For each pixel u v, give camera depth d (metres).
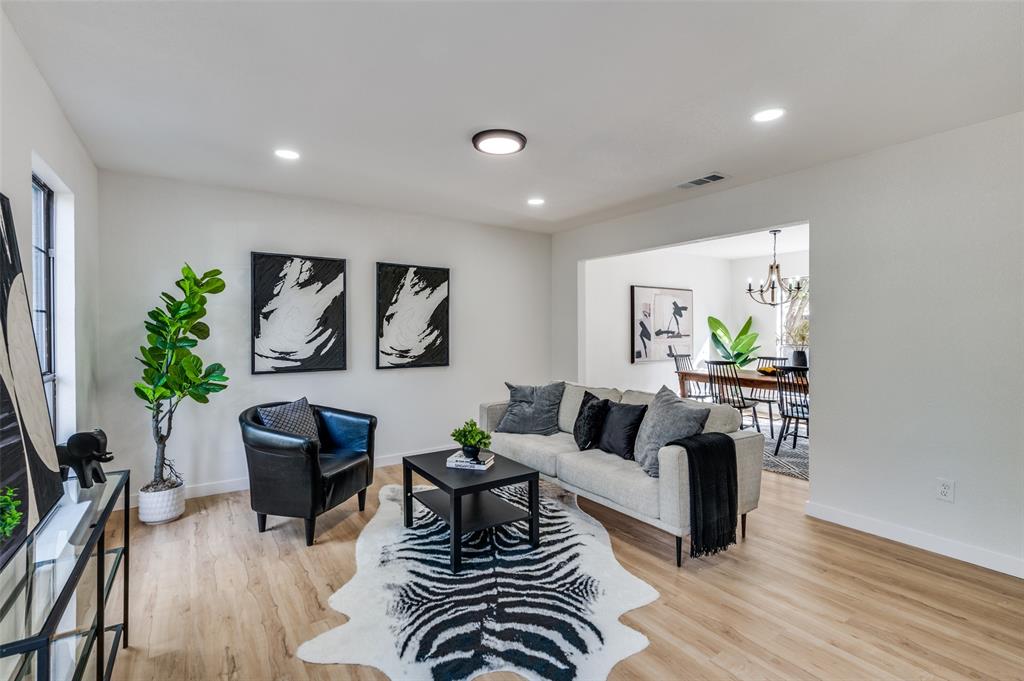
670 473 2.71
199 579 2.60
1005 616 2.27
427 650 2.03
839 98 2.42
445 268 5.00
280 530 3.23
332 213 4.36
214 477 3.90
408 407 4.84
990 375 2.71
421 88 2.31
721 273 8.27
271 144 3.01
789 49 2.00
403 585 2.54
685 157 3.23
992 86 2.30
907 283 3.00
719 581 2.58
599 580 2.59
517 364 5.59
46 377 2.62
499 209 4.64
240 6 1.71
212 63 2.10
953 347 2.84
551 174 3.57
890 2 1.70
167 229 3.69
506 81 2.25
